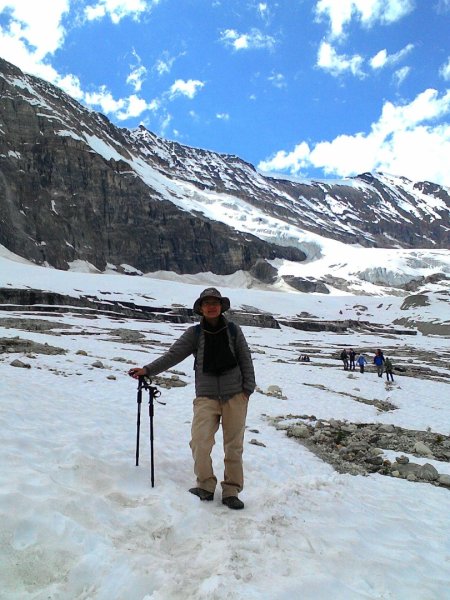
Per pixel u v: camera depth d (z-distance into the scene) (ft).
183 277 628.69
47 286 264.31
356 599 11.59
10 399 27.73
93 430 24.43
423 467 28.84
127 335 144.77
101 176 630.33
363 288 636.89
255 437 34.12
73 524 12.89
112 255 595.47
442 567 14.87
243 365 17.98
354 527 16.65
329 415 50.08
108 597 10.59
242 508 16.93
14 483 14.70
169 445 25.22
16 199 540.11
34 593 10.42
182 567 12.14
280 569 12.51
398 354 187.83
